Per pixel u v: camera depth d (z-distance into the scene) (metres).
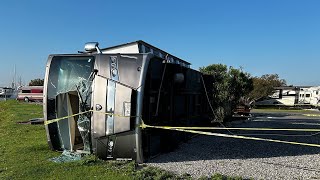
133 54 8.16
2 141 11.17
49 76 8.85
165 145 9.52
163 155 9.05
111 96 7.96
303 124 20.92
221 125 17.88
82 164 7.50
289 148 10.66
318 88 63.50
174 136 10.12
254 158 8.91
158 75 8.88
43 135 12.38
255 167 7.81
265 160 8.66
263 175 7.09
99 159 8.04
